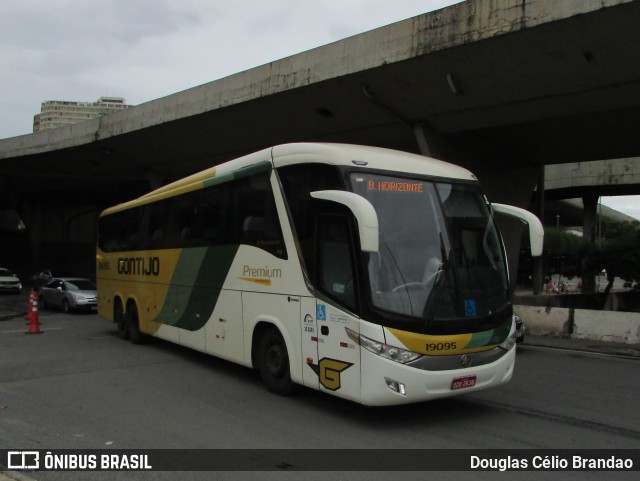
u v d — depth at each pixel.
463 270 6.39
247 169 8.25
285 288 7.25
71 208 50.31
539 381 8.95
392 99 17.31
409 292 5.96
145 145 27.28
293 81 18.16
